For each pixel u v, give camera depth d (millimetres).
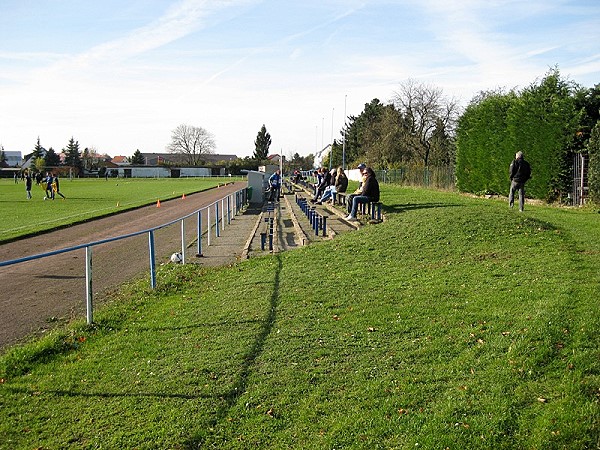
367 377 5973
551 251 11148
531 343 6238
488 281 9320
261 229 20281
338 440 4762
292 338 7266
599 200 18688
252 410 5387
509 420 4836
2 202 36969
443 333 7086
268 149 159875
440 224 14211
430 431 4746
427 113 63750
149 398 5707
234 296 9695
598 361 5656
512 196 17188
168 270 12664
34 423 5246
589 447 4391
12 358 6785
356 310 8305
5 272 12969
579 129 21203
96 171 123562
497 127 26156
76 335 7793
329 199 27812
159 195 46312
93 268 13492
